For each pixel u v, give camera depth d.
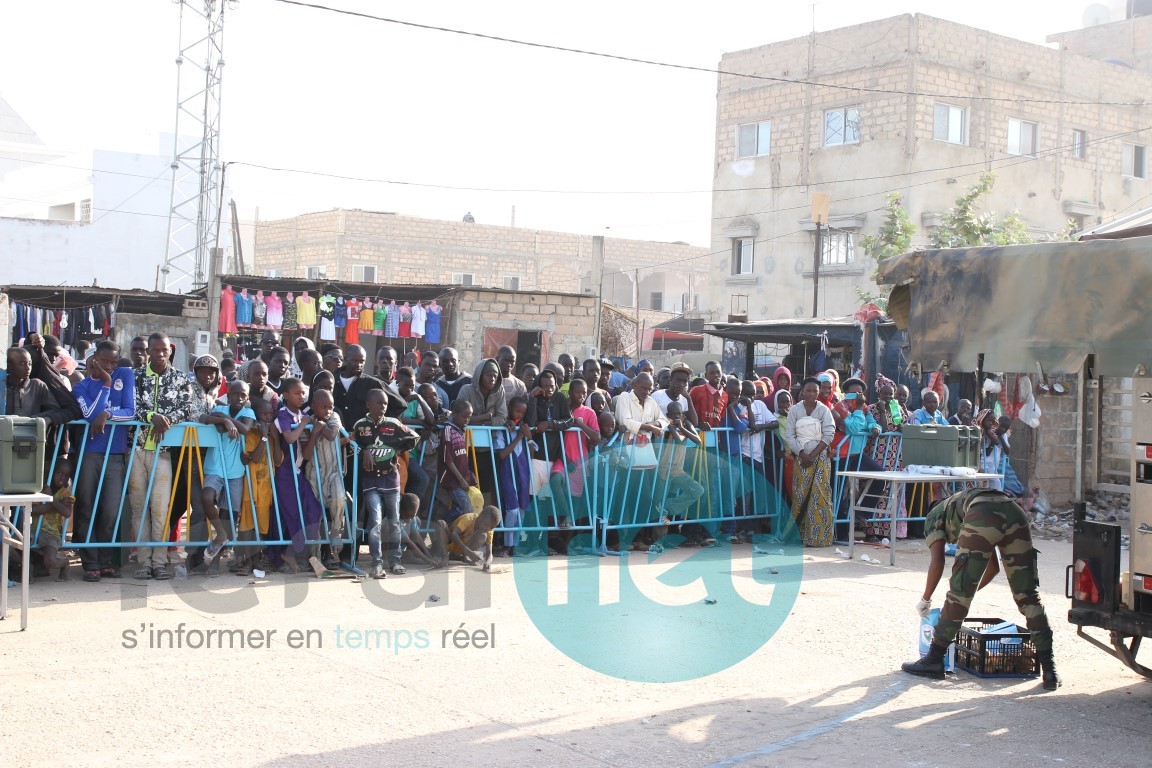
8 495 7.34
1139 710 6.42
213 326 21.70
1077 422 16.27
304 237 49.19
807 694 6.57
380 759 5.18
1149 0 38.47
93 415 9.05
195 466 9.44
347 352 10.33
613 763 5.25
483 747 5.41
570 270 52.69
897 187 31.73
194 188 38.22
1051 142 34.22
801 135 34.16
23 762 4.98
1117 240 6.22
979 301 6.76
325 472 9.70
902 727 5.97
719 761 5.34
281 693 6.18
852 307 32.81
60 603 8.27
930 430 12.77
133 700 5.95
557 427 11.24
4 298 9.16
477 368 11.00
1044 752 5.61
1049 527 14.68
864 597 9.53
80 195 40.06
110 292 21.83
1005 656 7.11
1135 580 6.42
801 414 12.67
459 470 10.43
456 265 49.97
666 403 12.40
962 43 32.44
